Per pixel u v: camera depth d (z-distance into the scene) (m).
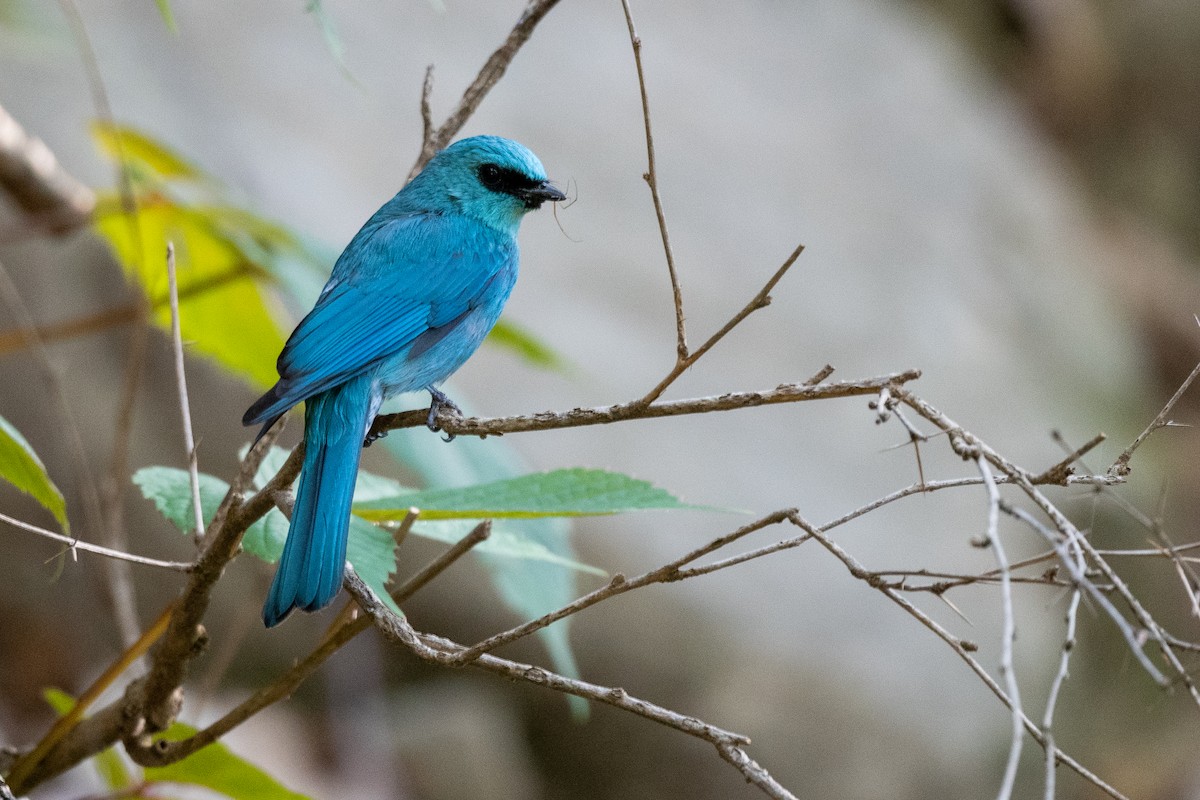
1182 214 26.11
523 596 6.07
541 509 5.12
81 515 13.01
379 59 16.72
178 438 13.49
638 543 13.99
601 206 16.78
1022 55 25.56
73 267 13.22
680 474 14.56
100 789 9.82
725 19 20.06
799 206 18.12
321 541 4.88
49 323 13.01
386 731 13.50
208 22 15.68
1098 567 3.71
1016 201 20.91
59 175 8.62
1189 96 26.89
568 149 17.11
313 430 6.93
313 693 13.60
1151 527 4.11
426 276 7.84
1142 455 18.73
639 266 16.30
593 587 13.76
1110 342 20.55
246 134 14.85
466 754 13.53
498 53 5.99
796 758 13.92
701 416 15.22
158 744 5.38
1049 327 19.33
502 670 4.24
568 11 18.73
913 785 14.11
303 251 7.37
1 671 12.60
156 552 13.42
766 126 18.94
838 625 14.37
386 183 15.54
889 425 16.08
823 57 20.52
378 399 7.36
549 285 15.68
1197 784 15.45
